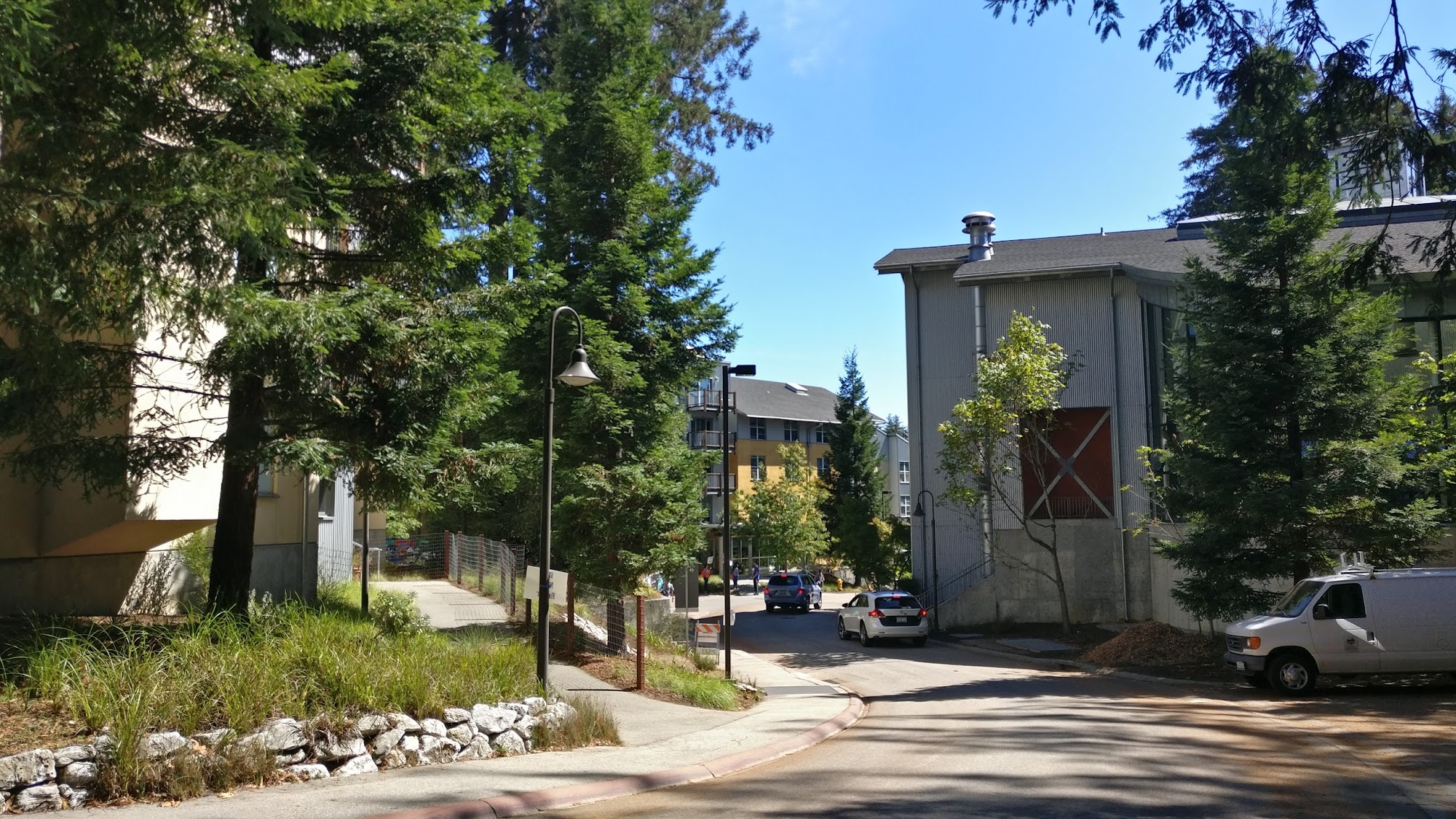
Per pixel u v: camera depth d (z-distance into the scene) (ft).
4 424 32.76
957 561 115.03
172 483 46.06
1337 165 39.19
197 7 28.94
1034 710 49.98
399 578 103.04
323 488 74.02
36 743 23.88
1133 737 39.32
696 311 70.49
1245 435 64.23
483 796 26.00
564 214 66.80
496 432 66.95
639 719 43.39
